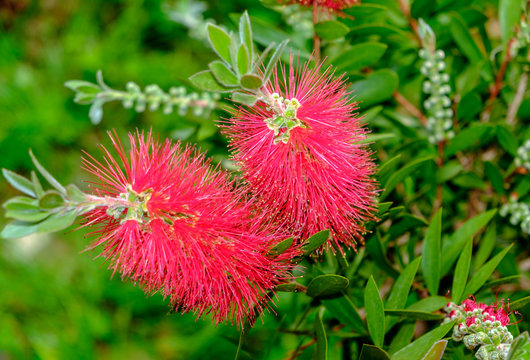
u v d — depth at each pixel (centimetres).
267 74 56
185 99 68
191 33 81
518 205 68
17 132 93
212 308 59
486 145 72
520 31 67
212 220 58
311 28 69
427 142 69
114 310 85
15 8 103
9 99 95
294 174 58
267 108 58
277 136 58
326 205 59
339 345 66
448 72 72
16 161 93
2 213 93
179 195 58
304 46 70
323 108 59
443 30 70
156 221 57
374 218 60
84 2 100
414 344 59
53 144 94
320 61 67
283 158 58
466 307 60
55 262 89
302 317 68
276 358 77
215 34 56
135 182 57
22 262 88
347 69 66
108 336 84
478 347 59
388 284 70
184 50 97
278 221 59
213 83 57
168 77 93
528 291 66
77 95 64
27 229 55
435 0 68
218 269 58
